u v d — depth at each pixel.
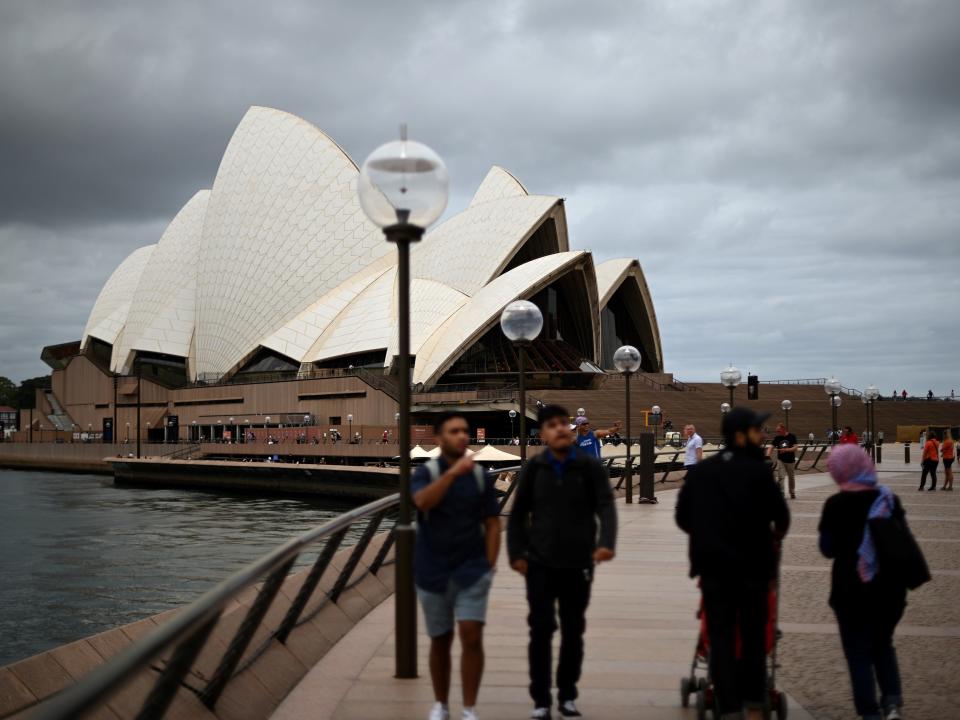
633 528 15.27
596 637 7.52
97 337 97.88
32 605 18.23
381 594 9.31
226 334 77.75
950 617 8.08
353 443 52.38
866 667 4.92
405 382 6.12
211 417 77.00
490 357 65.12
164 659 5.01
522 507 5.35
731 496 4.80
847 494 5.01
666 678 6.25
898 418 66.00
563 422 5.27
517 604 9.03
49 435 98.06
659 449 39.47
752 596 4.81
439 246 71.75
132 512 38.66
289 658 6.37
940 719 5.22
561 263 63.31
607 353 80.12
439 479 5.06
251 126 75.38
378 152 5.82
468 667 5.05
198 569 22.86
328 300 72.69
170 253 89.62
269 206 74.19
